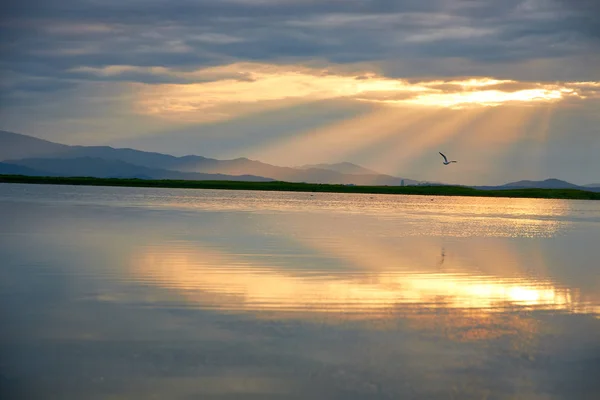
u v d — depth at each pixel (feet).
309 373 39.27
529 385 38.24
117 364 40.22
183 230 133.39
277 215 198.49
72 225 136.26
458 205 367.25
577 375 40.16
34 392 35.35
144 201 268.82
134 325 49.96
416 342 46.93
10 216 155.84
